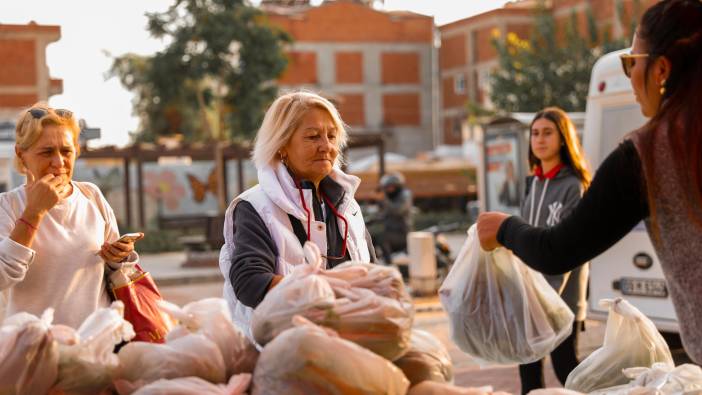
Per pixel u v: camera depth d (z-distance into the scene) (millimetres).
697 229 2461
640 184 2553
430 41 69500
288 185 3848
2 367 2758
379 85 69000
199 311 3035
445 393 2904
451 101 66938
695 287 2475
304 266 3004
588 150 9562
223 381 2889
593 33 34906
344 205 4004
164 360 2852
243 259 3662
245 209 3836
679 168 2488
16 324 2865
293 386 2646
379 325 2834
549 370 8148
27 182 3797
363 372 2676
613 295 9094
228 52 42562
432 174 42906
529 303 4348
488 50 62500
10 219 3736
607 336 4219
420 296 14656
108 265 3861
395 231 16438
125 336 2986
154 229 35500
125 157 31656
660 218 2521
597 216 2617
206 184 39969
